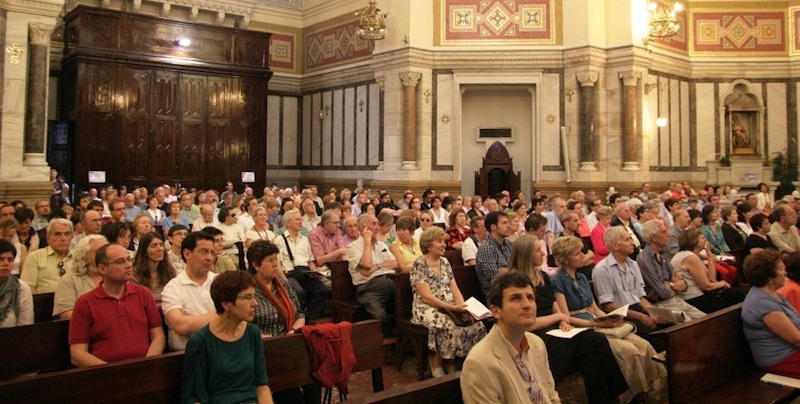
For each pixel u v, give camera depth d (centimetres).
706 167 1669
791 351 412
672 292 572
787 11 1669
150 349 370
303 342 359
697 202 1116
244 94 1692
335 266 641
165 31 1564
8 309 397
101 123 1475
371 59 1639
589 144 1441
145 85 1539
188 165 1608
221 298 315
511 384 281
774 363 416
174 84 1583
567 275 504
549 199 1177
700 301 586
